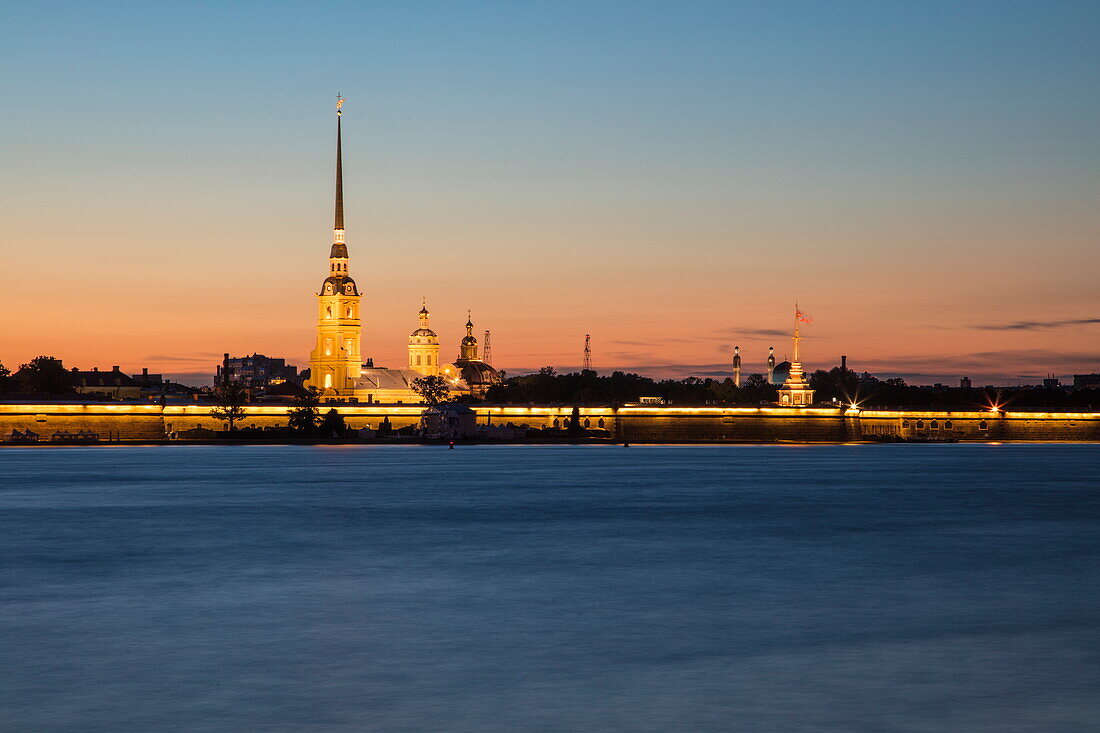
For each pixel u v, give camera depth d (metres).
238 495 187.12
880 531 136.75
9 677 62.06
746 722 54.16
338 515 154.12
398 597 88.25
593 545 121.94
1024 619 79.88
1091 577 99.75
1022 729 53.31
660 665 65.38
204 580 96.81
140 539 126.56
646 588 93.12
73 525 141.12
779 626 77.00
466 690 59.72
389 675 62.78
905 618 80.19
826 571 103.25
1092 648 70.19
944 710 56.25
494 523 144.25
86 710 55.94
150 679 61.75
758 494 193.50
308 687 60.22
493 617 79.69
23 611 82.00
